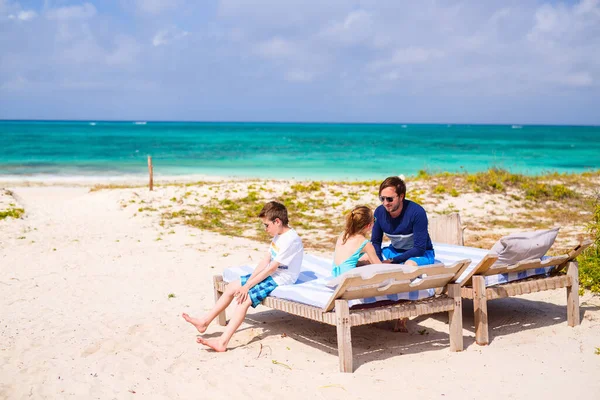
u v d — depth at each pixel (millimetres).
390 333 5941
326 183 18828
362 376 4766
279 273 5633
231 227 12914
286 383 4672
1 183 23359
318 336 5887
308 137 82938
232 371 4953
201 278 8484
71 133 87125
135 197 16078
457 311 5355
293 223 13320
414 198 15562
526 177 18438
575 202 15672
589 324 6078
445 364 5031
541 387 4496
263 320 6500
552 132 131250
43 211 14656
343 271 5465
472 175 18172
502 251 5484
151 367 5102
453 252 6883
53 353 5453
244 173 28125
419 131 133250
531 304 6914
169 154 41906
